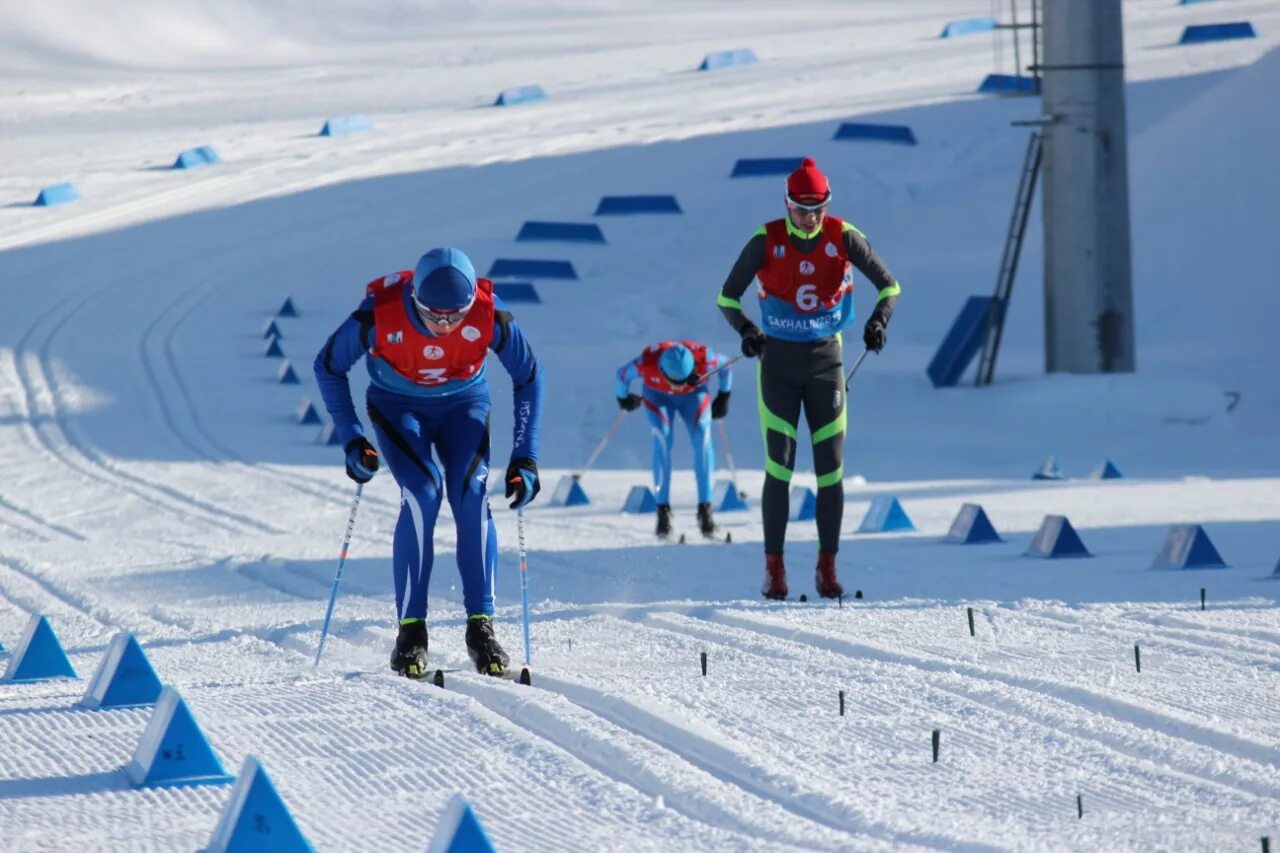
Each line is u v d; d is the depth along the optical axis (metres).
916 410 60.28
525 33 199.62
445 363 18.23
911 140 106.06
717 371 31.72
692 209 95.19
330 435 55.34
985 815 12.02
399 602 18.34
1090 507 36.97
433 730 15.05
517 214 96.31
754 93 127.94
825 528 23.94
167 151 118.75
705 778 13.05
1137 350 68.44
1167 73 114.88
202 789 13.21
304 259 89.19
